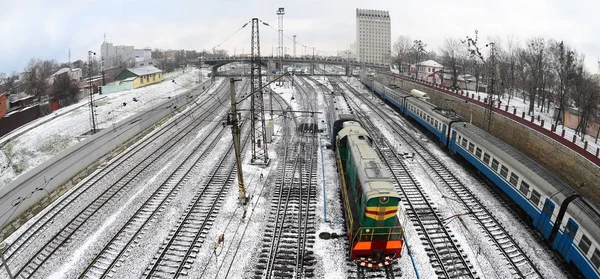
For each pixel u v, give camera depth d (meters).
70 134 35.41
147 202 20.73
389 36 153.75
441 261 15.24
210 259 15.57
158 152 30.31
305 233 17.28
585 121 31.41
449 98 43.62
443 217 18.91
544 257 15.77
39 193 20.92
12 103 51.75
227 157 28.78
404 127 38.66
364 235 13.95
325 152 29.78
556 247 15.57
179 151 30.53
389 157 28.23
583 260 13.73
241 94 64.31
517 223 18.56
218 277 14.45
